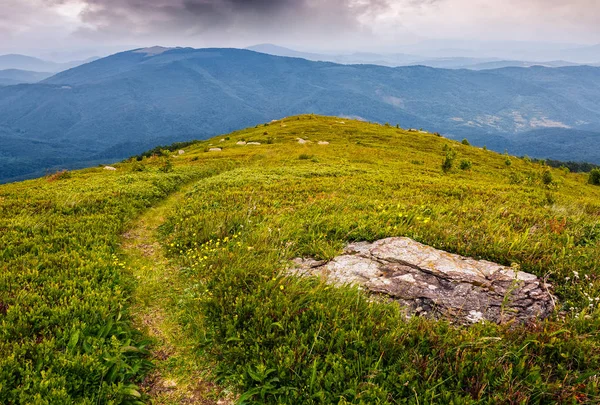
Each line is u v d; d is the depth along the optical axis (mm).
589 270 7930
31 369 5637
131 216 16594
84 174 39344
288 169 31469
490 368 5398
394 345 5945
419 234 10391
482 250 9039
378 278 8180
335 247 9984
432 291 7500
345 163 41875
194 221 13883
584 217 12805
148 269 10492
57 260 9844
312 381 5426
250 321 6922
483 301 7066
